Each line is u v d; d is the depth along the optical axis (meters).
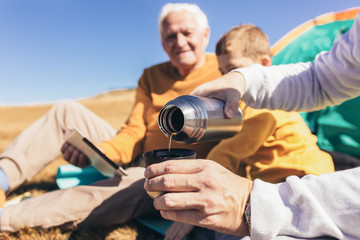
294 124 1.97
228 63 2.20
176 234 1.62
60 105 2.59
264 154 1.94
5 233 1.83
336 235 0.74
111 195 1.93
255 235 0.78
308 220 0.76
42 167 2.43
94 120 2.70
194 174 0.79
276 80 1.41
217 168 0.82
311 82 1.46
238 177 0.86
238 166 1.92
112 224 2.01
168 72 2.66
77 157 2.12
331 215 0.75
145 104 2.69
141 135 2.55
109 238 1.90
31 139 2.41
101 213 1.92
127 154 2.40
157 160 0.86
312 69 1.51
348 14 3.06
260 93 1.40
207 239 1.50
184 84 2.48
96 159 1.93
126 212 1.98
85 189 1.94
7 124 17.22
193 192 0.78
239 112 1.35
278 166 1.76
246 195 0.82
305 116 3.18
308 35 3.10
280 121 1.93
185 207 0.78
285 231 0.79
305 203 0.76
